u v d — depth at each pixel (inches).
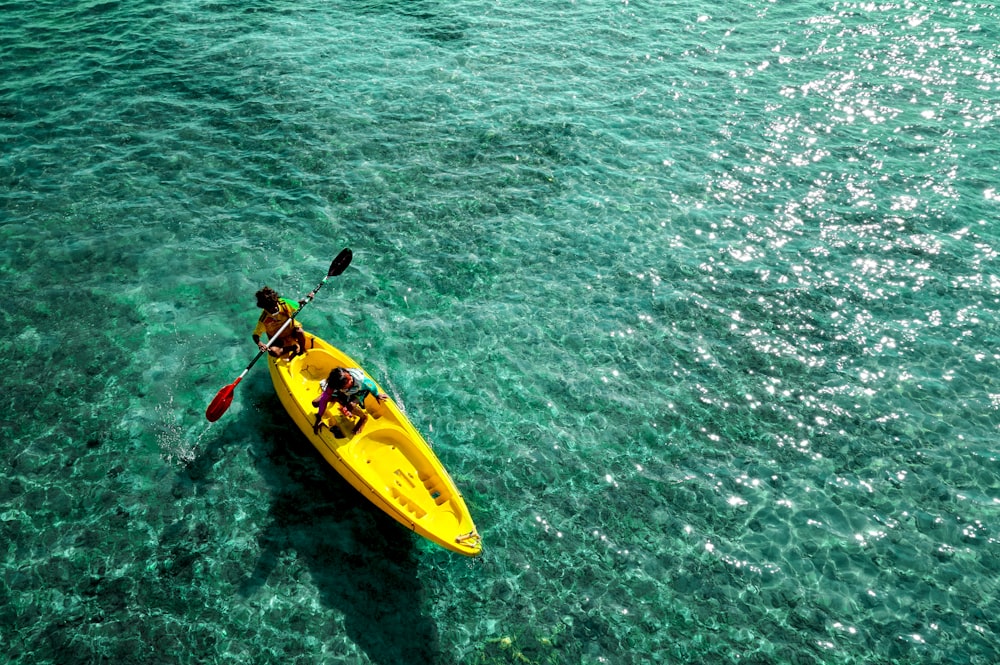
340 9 1079.6
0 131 780.6
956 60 975.0
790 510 484.1
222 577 428.1
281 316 502.6
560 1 1128.8
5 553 430.6
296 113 842.2
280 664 392.5
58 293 606.5
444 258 670.5
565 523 473.1
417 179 759.7
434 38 1013.2
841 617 426.9
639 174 777.6
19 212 682.8
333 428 484.7
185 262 646.5
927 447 523.2
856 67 965.2
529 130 836.6
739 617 426.3
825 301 637.9
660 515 479.5
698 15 1095.0
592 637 414.9
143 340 573.0
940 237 700.7
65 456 486.3
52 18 993.5
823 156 805.9
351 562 441.7
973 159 799.1
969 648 413.1
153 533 447.2
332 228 695.7
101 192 714.2
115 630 400.2
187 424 513.0
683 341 602.2
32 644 391.5
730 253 685.9
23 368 543.5
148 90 862.5
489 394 553.6
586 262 673.0
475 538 414.0
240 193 727.7
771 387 567.2
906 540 465.7
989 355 589.9
